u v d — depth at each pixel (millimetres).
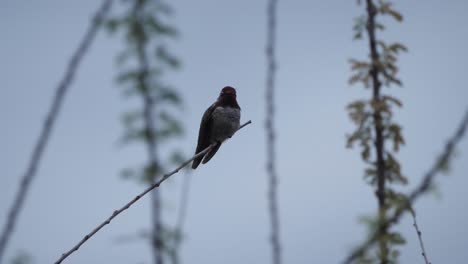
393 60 14156
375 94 14133
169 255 3398
